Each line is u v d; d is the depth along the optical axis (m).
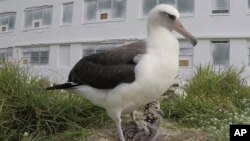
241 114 5.45
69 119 5.05
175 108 5.68
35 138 4.60
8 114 4.86
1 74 5.34
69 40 19.70
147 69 3.82
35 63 20.91
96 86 4.24
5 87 5.14
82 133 4.64
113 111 4.21
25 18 21.95
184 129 5.02
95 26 18.86
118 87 4.00
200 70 7.09
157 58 3.89
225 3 15.82
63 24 20.14
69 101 5.25
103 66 4.19
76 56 19.27
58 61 20.06
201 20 16.05
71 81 4.62
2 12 22.89
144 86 3.86
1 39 22.88
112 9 18.39
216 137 4.47
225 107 5.77
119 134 4.24
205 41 15.91
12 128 4.87
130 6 17.73
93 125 5.07
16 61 6.22
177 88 6.79
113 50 4.28
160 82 3.89
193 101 5.80
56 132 4.91
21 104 4.94
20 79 5.29
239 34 15.57
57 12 20.33
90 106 5.28
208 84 6.41
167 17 4.12
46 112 4.96
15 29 22.25
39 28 21.14
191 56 15.95
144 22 17.39
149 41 4.06
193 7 16.23
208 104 5.71
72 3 19.78
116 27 18.14
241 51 15.55
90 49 18.98
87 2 19.27
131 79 3.91
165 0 16.88
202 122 5.21
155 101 4.74
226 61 15.69
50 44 20.45
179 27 4.21
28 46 21.44
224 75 6.81
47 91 5.35
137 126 4.62
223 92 6.38
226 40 15.76
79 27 19.36
